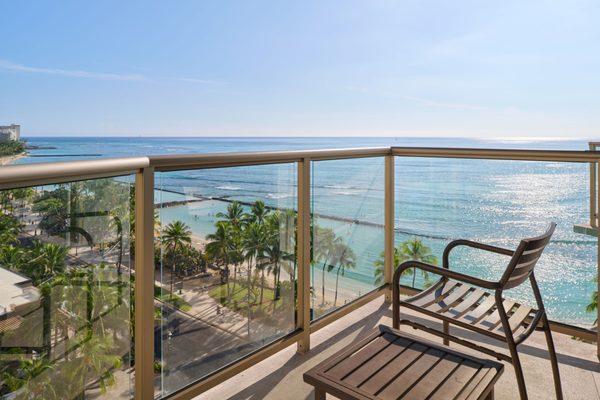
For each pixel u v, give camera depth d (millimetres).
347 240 2787
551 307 2510
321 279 2586
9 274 1058
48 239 1159
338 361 1384
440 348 1470
